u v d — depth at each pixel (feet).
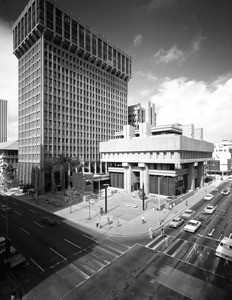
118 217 138.51
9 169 318.24
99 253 86.74
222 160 408.05
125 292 61.46
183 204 173.06
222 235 104.78
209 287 63.36
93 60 340.80
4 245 85.35
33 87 275.80
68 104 295.07
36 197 214.28
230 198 195.62
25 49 296.30
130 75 426.92
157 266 75.56
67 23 289.53
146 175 221.87
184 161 206.59
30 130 281.33
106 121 369.50
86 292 61.87
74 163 234.58
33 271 73.61
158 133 255.91
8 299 60.13
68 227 121.08
